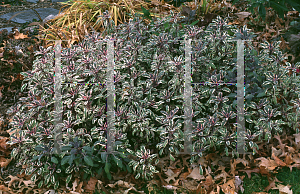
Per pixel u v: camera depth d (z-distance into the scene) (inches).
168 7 172.7
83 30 148.6
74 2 177.5
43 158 103.3
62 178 104.5
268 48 113.2
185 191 98.9
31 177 100.4
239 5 175.6
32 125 102.7
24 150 104.3
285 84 114.1
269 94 112.3
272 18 160.7
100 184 101.0
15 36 168.1
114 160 99.1
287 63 115.7
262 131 108.2
